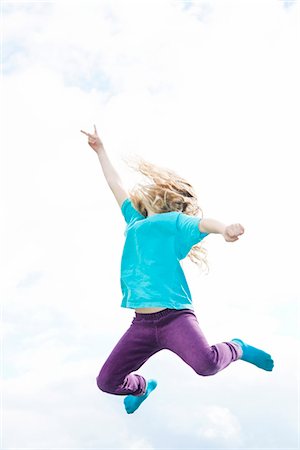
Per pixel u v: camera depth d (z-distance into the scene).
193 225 3.19
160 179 3.58
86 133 3.99
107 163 3.96
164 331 3.27
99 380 3.49
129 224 3.61
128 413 3.80
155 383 3.87
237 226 2.85
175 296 3.29
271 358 3.48
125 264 3.46
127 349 3.39
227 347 3.29
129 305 3.34
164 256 3.34
